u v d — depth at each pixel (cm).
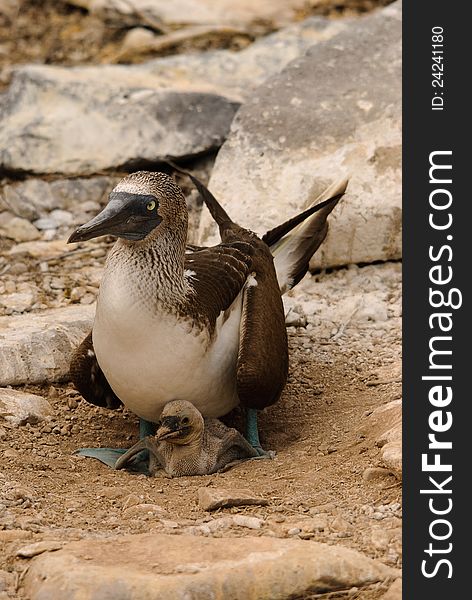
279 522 1020
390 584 916
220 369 1205
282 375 1230
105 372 1194
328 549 927
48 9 2653
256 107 1759
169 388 1176
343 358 1448
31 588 909
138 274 1135
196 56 2144
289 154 1692
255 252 1301
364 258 1648
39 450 1240
